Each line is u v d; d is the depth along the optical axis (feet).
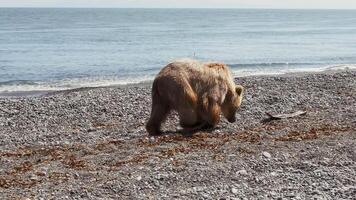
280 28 384.68
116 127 52.24
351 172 34.94
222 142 43.21
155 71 129.29
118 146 43.32
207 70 46.93
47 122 56.03
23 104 65.41
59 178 34.71
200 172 34.88
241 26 421.18
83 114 59.57
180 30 346.74
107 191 31.71
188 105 44.83
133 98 68.80
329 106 59.72
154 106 46.29
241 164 36.55
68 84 104.83
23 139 48.06
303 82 79.92
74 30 339.57
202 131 47.26
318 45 218.79
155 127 46.34
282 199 29.89
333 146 41.29
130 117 57.36
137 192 31.48
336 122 50.49
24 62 151.33
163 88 45.39
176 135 45.75
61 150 43.01
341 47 208.23
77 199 30.50
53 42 230.89
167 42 233.55
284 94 68.28
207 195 30.68
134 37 268.00
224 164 36.65
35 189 32.50
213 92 46.80
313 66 138.92
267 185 32.53
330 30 353.72
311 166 36.01
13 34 286.66
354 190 31.27
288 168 35.88
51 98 70.13
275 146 41.50
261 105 60.85
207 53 182.19
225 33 310.86
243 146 41.60
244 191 31.37
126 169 36.17
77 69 134.31
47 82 108.88
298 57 166.30
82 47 205.67
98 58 163.12
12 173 36.42
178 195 30.73
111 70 131.75
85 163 38.22
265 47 208.13
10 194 31.63
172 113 54.49
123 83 103.50
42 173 35.91
